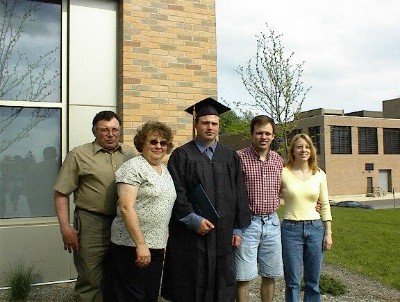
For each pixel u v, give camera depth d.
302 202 4.16
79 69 5.56
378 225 14.19
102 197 3.62
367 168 42.78
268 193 3.98
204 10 6.04
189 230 3.49
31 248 5.25
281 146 11.46
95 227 3.62
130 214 3.11
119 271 3.32
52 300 4.74
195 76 5.93
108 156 3.72
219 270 3.50
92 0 5.64
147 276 3.30
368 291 5.96
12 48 5.36
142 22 5.66
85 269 3.62
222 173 3.60
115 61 5.73
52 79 5.51
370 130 43.41
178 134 5.78
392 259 8.34
